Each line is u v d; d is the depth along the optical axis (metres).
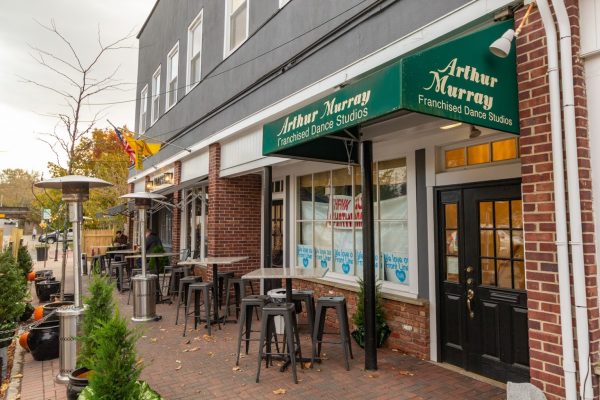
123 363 3.46
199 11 11.38
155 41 15.62
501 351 4.75
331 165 7.67
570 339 3.08
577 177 3.10
